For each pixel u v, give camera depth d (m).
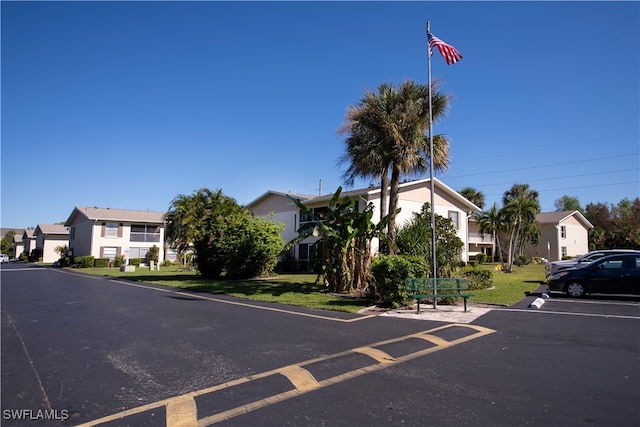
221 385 5.12
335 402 4.54
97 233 43.03
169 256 47.22
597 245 45.31
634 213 50.34
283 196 32.19
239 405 4.48
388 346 6.98
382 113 15.66
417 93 16.17
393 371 5.62
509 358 6.23
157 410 4.36
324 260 15.32
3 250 86.31
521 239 41.88
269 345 7.11
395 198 16.23
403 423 3.99
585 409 4.29
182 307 11.70
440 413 4.22
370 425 3.95
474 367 5.78
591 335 7.77
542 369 5.68
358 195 25.33
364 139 16.59
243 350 6.79
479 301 12.25
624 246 31.59
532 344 7.09
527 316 9.86
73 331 8.41
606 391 4.81
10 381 5.31
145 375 5.53
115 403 4.56
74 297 14.43
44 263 53.06
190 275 26.02
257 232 22.06
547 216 45.38
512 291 14.98
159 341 7.46
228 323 9.16
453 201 29.31
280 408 4.39
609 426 3.89
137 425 4.00
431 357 6.30
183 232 27.88
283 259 29.34
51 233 57.12
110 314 10.55
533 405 4.40
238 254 21.75
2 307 11.98
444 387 4.99
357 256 14.89
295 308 11.35
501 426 3.90
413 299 11.79
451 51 12.09
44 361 6.22
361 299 12.93
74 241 49.22
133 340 7.56
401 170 16.83
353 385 5.08
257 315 10.23
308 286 17.52
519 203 30.47
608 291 12.97
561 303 12.11
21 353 6.69
